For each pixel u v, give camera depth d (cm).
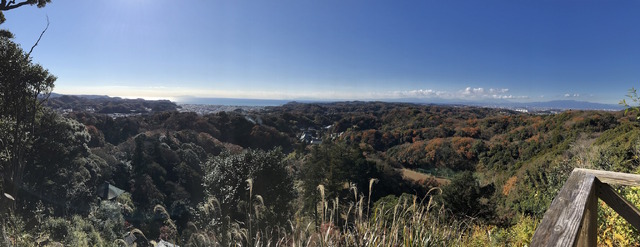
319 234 189
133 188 2975
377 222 202
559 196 101
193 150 4050
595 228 119
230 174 1833
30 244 420
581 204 92
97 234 1345
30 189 1805
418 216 209
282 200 1842
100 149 3450
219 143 4666
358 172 2686
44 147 1922
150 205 2670
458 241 225
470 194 1390
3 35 1322
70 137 2180
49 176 2047
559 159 1492
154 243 213
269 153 2044
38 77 1526
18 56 1439
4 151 1456
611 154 797
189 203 3000
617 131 1262
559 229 79
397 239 195
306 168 2655
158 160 3422
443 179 3416
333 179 2219
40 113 1805
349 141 4903
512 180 2197
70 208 2097
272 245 210
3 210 458
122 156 3459
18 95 1484
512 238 367
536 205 882
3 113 1470
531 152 3067
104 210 2181
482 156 3797
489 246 313
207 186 1944
